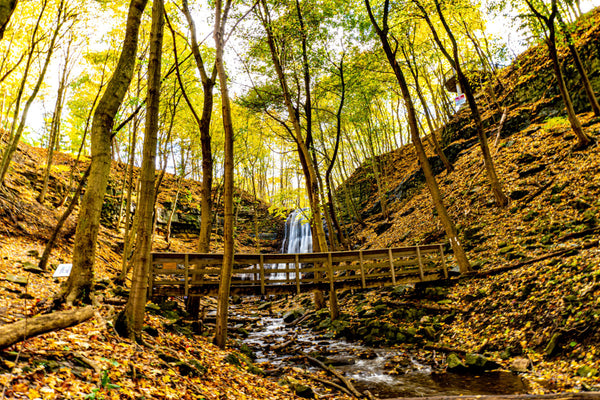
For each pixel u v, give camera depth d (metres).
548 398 4.47
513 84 22.92
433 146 27.41
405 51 17.45
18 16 10.92
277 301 19.58
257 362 8.63
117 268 13.99
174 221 26.89
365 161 30.11
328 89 15.56
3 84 14.38
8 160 10.99
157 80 5.84
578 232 9.88
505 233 12.88
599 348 5.95
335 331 11.30
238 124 19.70
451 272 12.26
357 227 25.88
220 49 8.23
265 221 34.81
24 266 9.06
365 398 6.42
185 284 9.80
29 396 2.79
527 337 7.52
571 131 15.66
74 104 18.34
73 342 4.18
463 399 5.18
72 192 18.22
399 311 11.36
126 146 18.59
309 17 12.22
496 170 17.22
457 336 9.12
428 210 19.84
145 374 4.18
